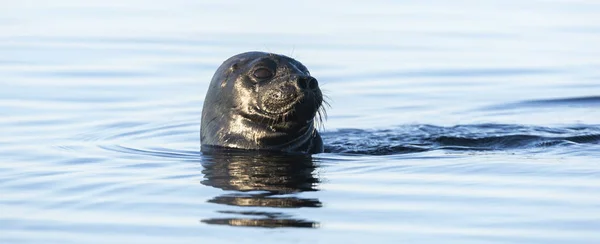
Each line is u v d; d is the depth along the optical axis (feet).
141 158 153.79
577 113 202.90
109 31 289.33
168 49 264.11
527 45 272.10
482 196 124.57
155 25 298.35
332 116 201.46
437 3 340.80
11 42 272.92
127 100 210.79
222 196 125.70
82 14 316.40
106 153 158.81
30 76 231.91
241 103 160.15
